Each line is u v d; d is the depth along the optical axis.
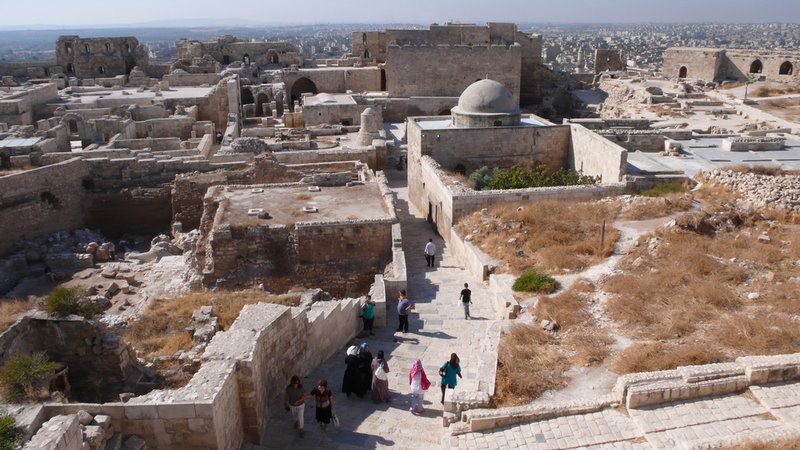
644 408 12.44
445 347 19.17
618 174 29.89
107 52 84.69
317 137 53.06
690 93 62.56
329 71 78.19
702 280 18.55
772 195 25.75
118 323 20.34
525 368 14.77
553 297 19.05
